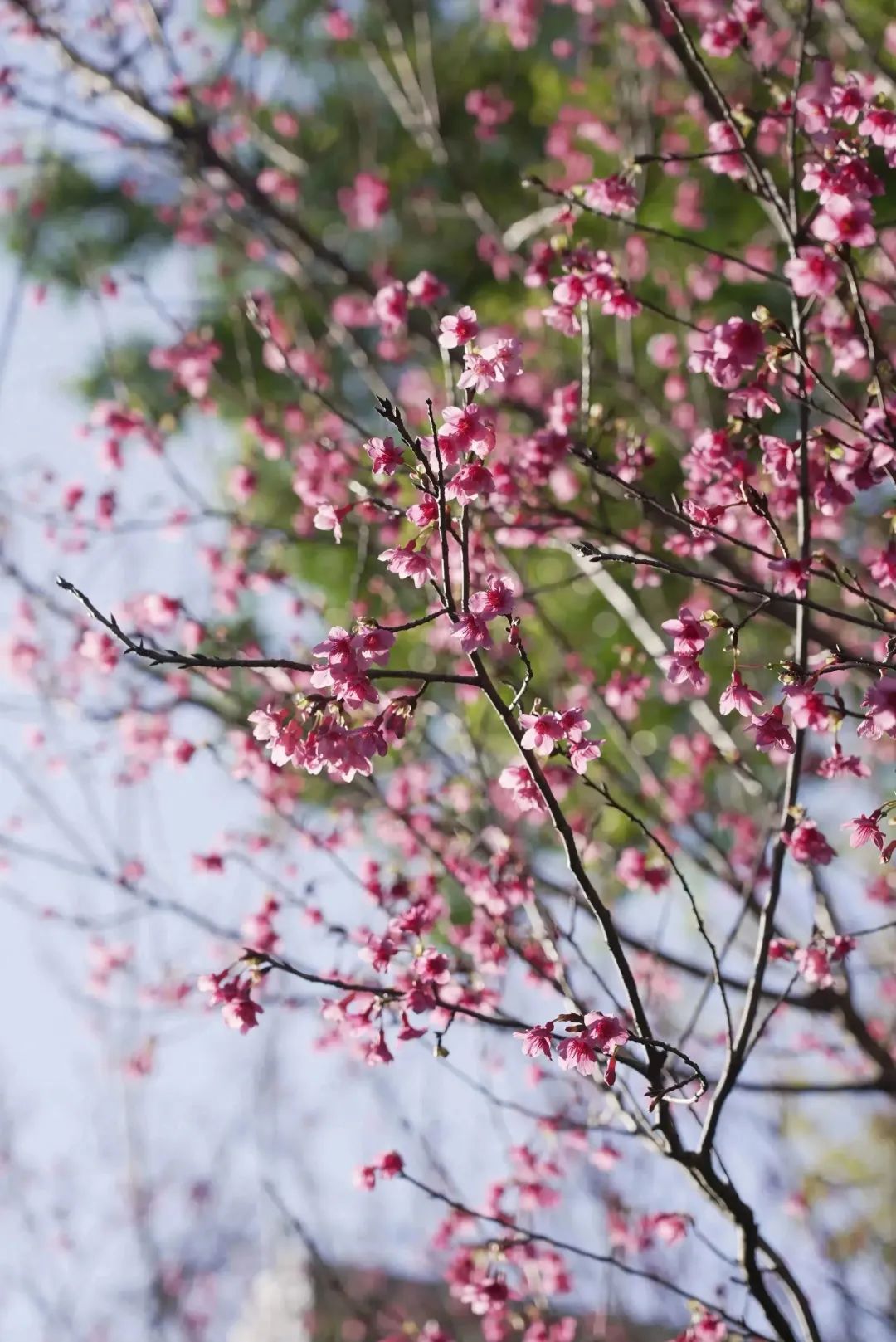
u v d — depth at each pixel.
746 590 3.93
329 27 10.14
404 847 6.79
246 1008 4.29
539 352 9.14
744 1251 4.57
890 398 4.42
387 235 11.69
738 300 9.88
